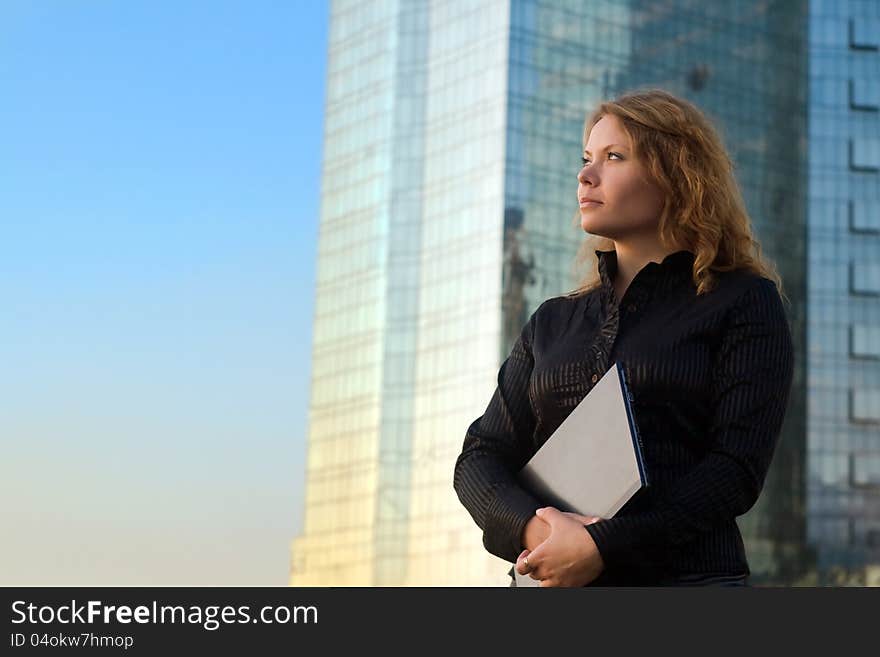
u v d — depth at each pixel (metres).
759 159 98.81
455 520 88.69
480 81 92.88
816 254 99.62
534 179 90.31
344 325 101.12
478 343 89.44
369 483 96.06
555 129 91.56
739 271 3.93
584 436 3.73
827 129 100.75
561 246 90.50
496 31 92.19
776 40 100.75
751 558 93.62
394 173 97.31
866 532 96.50
